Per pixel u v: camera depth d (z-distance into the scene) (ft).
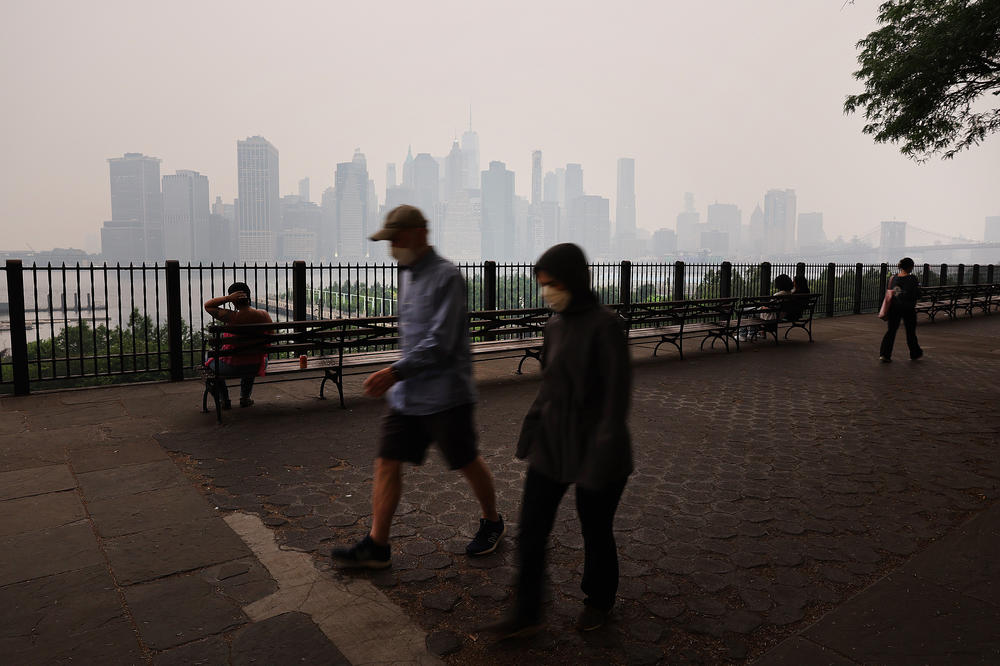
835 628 8.57
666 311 32.12
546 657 7.97
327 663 7.76
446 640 8.29
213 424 18.67
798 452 16.66
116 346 32.86
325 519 12.09
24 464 14.99
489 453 16.37
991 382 26.14
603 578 8.38
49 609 8.85
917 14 47.62
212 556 10.54
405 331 9.95
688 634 8.52
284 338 20.02
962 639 8.29
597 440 7.35
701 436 18.16
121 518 12.03
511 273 36.63
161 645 8.05
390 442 9.95
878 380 26.53
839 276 57.93
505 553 10.79
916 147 51.47
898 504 13.12
